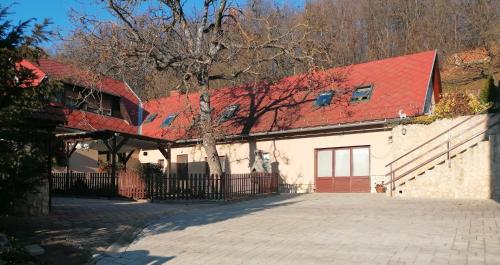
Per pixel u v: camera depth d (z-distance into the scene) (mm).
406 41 50688
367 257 7633
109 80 33531
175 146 30422
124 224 11789
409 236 9203
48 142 8781
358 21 49750
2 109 7184
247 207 16328
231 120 28156
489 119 17500
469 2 48688
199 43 22234
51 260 7910
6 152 7371
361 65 26438
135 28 20922
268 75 23641
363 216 12344
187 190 19562
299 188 24516
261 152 24766
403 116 20391
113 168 20812
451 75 46875
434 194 17781
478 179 16828
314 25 21766
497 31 42750
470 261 7094
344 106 23781
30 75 7684
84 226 11297
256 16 22297
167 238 10141
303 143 24594
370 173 22031
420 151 18906
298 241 9234
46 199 13383
